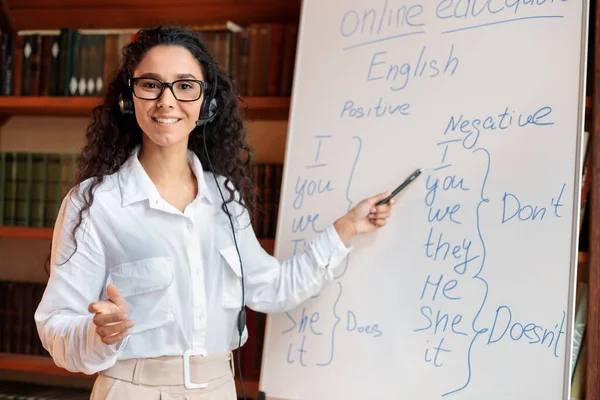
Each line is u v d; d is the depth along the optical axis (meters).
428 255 1.64
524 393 1.51
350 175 1.75
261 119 2.41
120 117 1.54
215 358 1.47
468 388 1.56
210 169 1.64
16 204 2.34
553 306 1.51
